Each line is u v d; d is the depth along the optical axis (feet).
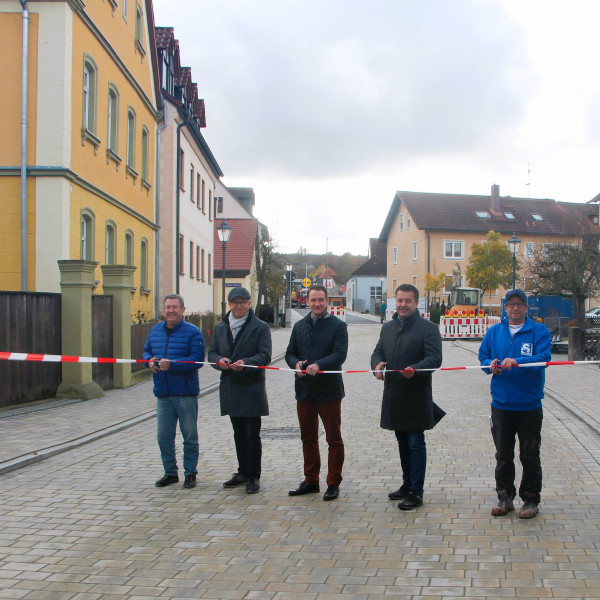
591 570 14.76
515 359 18.39
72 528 17.89
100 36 54.75
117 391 45.39
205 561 15.52
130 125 68.03
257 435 21.66
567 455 26.17
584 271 92.12
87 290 41.45
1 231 47.24
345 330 21.17
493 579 14.32
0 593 13.82
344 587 14.01
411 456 19.70
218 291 150.41
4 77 47.01
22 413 35.17
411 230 197.47
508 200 205.67
